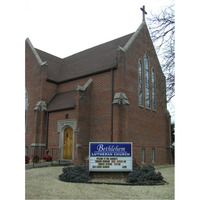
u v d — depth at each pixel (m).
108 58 21.58
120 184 12.00
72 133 19.86
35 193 9.62
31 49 25.36
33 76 24.22
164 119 24.44
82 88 19.70
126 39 22.92
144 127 20.66
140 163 19.28
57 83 24.36
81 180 12.38
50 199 8.91
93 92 20.44
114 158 13.69
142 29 22.62
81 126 19.09
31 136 22.28
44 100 22.83
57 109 20.91
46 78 23.33
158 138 22.77
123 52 19.14
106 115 18.95
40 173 14.21
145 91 21.77
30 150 22.02
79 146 18.56
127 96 18.89
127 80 19.20
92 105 20.20
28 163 18.94
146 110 21.38
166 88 14.80
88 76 21.38
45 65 23.45
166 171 17.16
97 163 13.68
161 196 9.71
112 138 17.83
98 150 13.80
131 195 9.81
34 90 23.66
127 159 13.65
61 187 10.87
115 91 18.72
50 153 21.08
